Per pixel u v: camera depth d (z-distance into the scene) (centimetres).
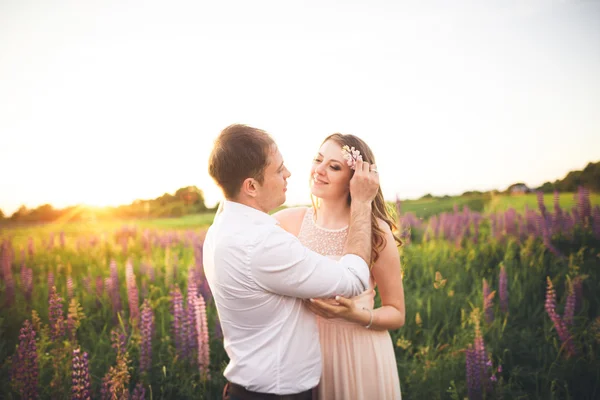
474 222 587
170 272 418
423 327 355
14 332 338
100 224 668
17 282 419
